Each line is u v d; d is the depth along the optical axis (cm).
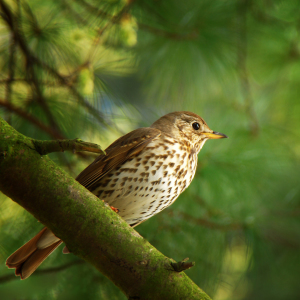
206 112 1044
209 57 937
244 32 919
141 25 888
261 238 877
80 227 457
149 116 973
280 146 962
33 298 804
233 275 948
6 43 817
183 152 739
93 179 704
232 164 889
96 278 823
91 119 854
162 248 844
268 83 1098
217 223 858
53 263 820
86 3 786
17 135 454
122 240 461
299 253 959
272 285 1123
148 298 457
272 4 941
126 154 711
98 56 850
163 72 971
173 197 728
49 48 841
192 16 870
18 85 845
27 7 802
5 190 451
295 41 1003
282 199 977
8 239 793
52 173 457
